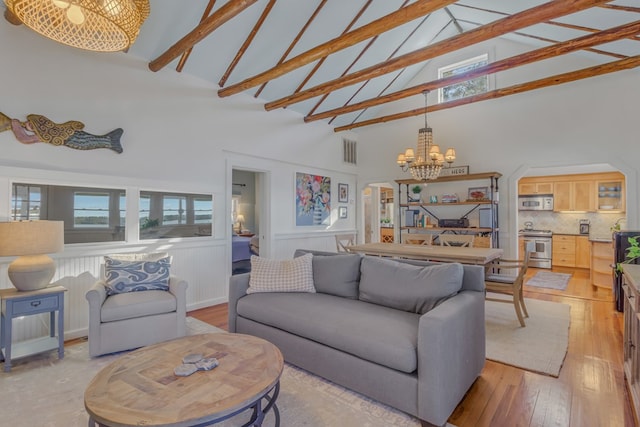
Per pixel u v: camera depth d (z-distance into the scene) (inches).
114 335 109.9
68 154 129.8
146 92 151.8
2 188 115.1
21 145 119.0
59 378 96.7
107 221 141.1
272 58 177.9
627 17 133.7
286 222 227.9
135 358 71.9
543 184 295.9
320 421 76.0
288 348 100.3
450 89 242.5
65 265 129.0
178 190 163.8
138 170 149.3
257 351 75.3
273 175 218.2
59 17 66.9
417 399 73.7
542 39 186.2
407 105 262.2
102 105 138.3
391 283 103.0
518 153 215.3
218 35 153.3
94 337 107.3
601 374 97.8
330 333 88.4
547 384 92.4
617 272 160.4
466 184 235.9
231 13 111.9
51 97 125.3
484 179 228.2
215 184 180.5
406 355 74.4
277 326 103.0
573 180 282.7
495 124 223.8
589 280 233.5
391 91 257.9
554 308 164.6
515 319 147.8
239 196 382.3
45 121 123.6
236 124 190.9
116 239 143.8
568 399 84.8
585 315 153.4
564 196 286.4
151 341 115.9
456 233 238.1
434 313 75.1
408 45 216.2
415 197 253.0
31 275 106.6
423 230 253.1
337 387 90.4
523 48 212.1
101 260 138.8
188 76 167.6
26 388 91.0
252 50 168.1
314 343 93.7
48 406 82.6
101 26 70.2
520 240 297.3
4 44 115.7
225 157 186.5
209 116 177.3
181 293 121.5
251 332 111.8
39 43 122.8
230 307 119.2
